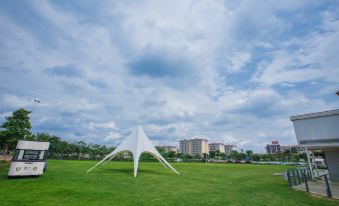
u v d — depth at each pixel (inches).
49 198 296.5
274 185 493.0
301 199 340.5
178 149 5226.4
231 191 407.5
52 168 753.0
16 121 1117.7
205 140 4808.1
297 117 498.3
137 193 361.7
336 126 437.1
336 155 565.3
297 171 542.0
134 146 689.0
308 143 473.4
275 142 4736.7
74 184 419.8
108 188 395.9
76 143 2071.9
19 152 468.1
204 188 435.8
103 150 2191.2
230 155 3211.1
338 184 503.5
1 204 258.2
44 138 1790.1
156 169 903.7
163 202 304.0
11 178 459.2
